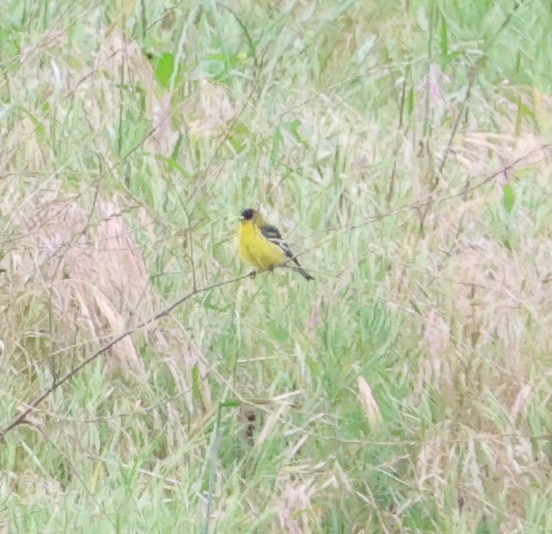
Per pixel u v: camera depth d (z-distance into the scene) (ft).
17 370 34.76
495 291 34.91
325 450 33.14
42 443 33.01
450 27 54.24
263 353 36.06
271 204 42.16
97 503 29.86
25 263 35.45
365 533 31.73
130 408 33.81
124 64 45.34
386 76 50.90
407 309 35.27
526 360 34.53
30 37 47.24
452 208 40.16
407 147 42.86
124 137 43.16
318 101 47.06
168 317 35.17
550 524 30.91
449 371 33.78
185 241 38.45
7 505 30.42
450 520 31.48
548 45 53.67
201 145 44.32
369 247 38.60
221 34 53.16
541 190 41.98
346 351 35.55
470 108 47.65
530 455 32.27
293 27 53.72
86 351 34.94
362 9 56.24
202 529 30.37
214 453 31.12
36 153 40.16
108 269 35.12
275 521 31.12
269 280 38.47
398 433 34.04
